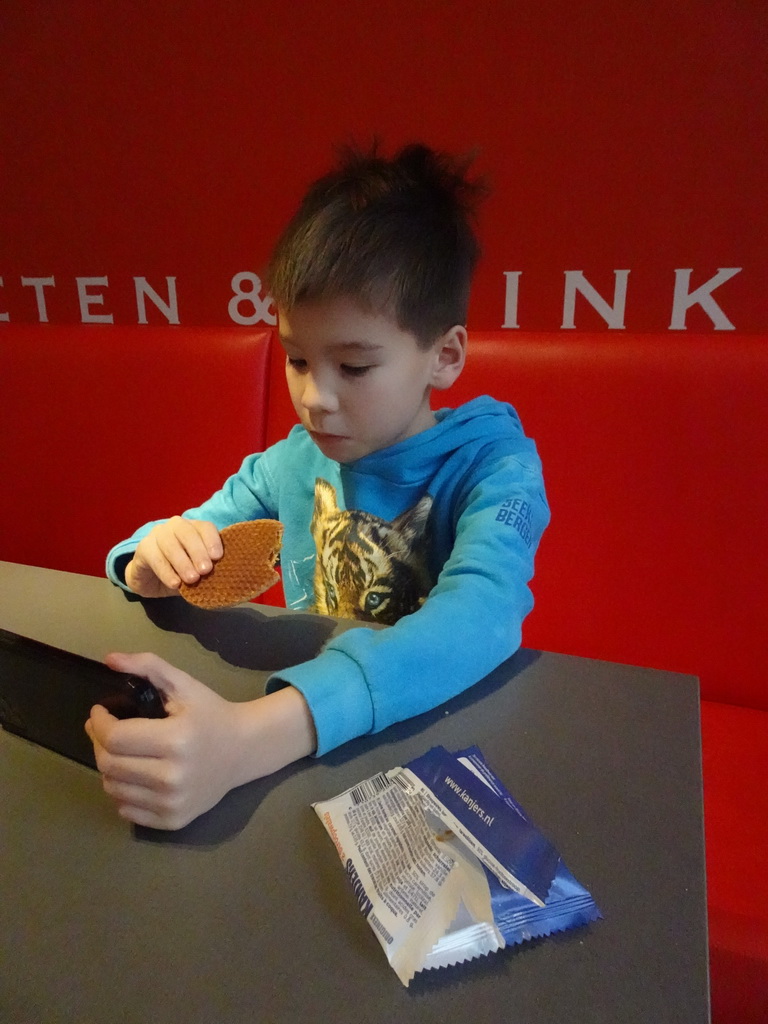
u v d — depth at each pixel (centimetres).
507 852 37
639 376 102
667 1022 29
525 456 80
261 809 42
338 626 65
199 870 37
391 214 65
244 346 122
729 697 103
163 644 62
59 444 135
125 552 74
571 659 58
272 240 149
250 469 104
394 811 40
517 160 128
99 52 148
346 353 63
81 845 39
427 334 67
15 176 164
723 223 122
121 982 31
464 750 46
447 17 124
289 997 30
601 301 132
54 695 46
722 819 80
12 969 32
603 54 119
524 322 137
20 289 174
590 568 107
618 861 38
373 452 77
